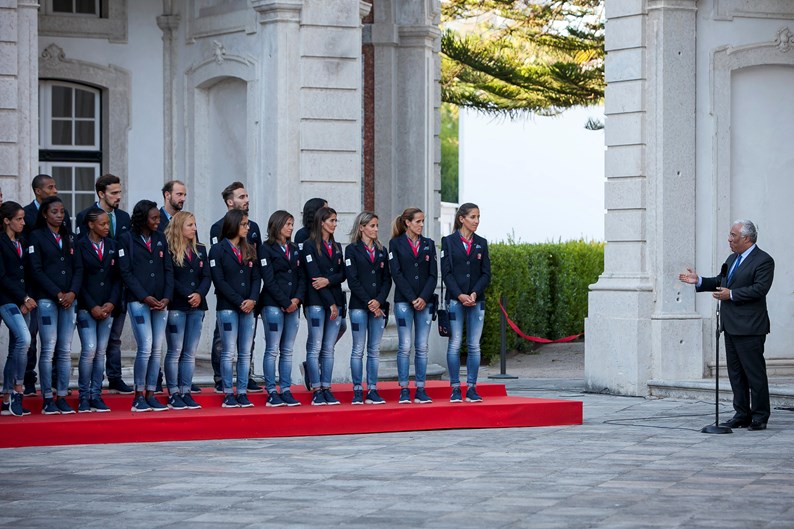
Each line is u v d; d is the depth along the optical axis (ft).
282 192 57.88
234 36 60.80
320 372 47.73
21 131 54.13
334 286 47.44
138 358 44.96
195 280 45.91
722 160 58.85
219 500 32.37
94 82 64.03
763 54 59.52
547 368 76.69
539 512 30.58
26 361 44.01
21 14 54.03
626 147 58.49
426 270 48.03
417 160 69.00
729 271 47.01
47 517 30.35
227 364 46.44
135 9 64.90
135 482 35.06
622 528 28.76
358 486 34.32
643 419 49.70
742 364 46.39
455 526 29.04
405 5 68.85
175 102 64.90
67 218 44.86
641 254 58.08
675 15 57.77
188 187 64.08
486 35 89.61
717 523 29.27
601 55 84.99
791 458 39.27
